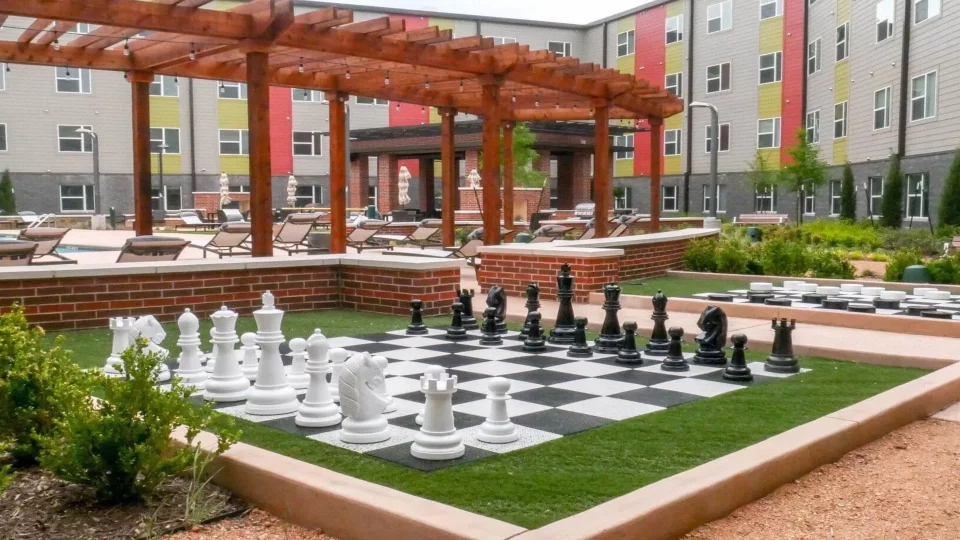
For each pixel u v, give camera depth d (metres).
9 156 35.38
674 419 5.14
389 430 4.82
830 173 31.97
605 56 43.31
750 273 14.73
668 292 11.70
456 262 10.12
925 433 5.28
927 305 9.56
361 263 10.20
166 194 38.16
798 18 34.53
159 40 12.27
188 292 9.27
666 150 40.88
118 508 3.92
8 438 4.43
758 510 3.94
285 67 14.45
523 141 31.02
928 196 23.80
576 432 4.85
